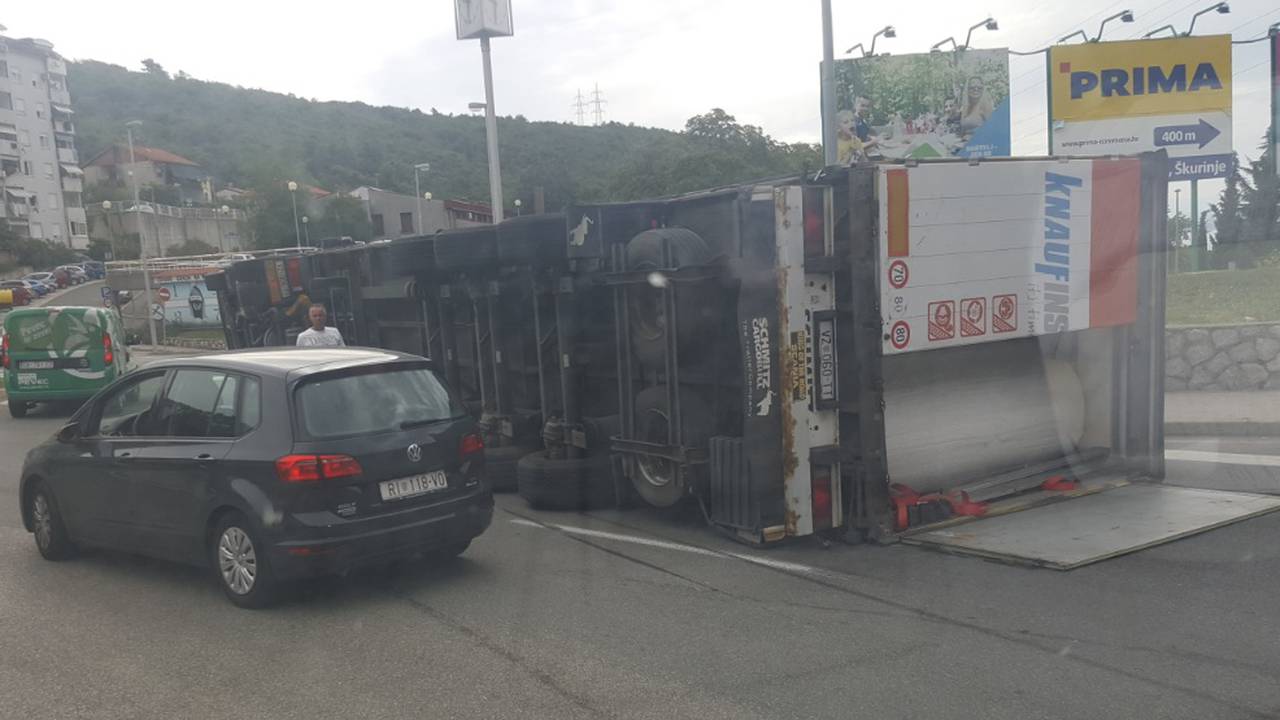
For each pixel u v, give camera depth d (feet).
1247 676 13.39
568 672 14.47
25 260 225.76
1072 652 14.51
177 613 17.94
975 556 19.67
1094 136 62.34
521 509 26.25
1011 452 24.00
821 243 20.45
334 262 39.81
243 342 48.62
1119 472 25.40
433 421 19.52
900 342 20.77
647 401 23.50
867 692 13.35
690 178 105.19
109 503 20.56
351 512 17.76
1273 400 35.27
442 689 13.98
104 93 264.31
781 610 17.01
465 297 31.71
